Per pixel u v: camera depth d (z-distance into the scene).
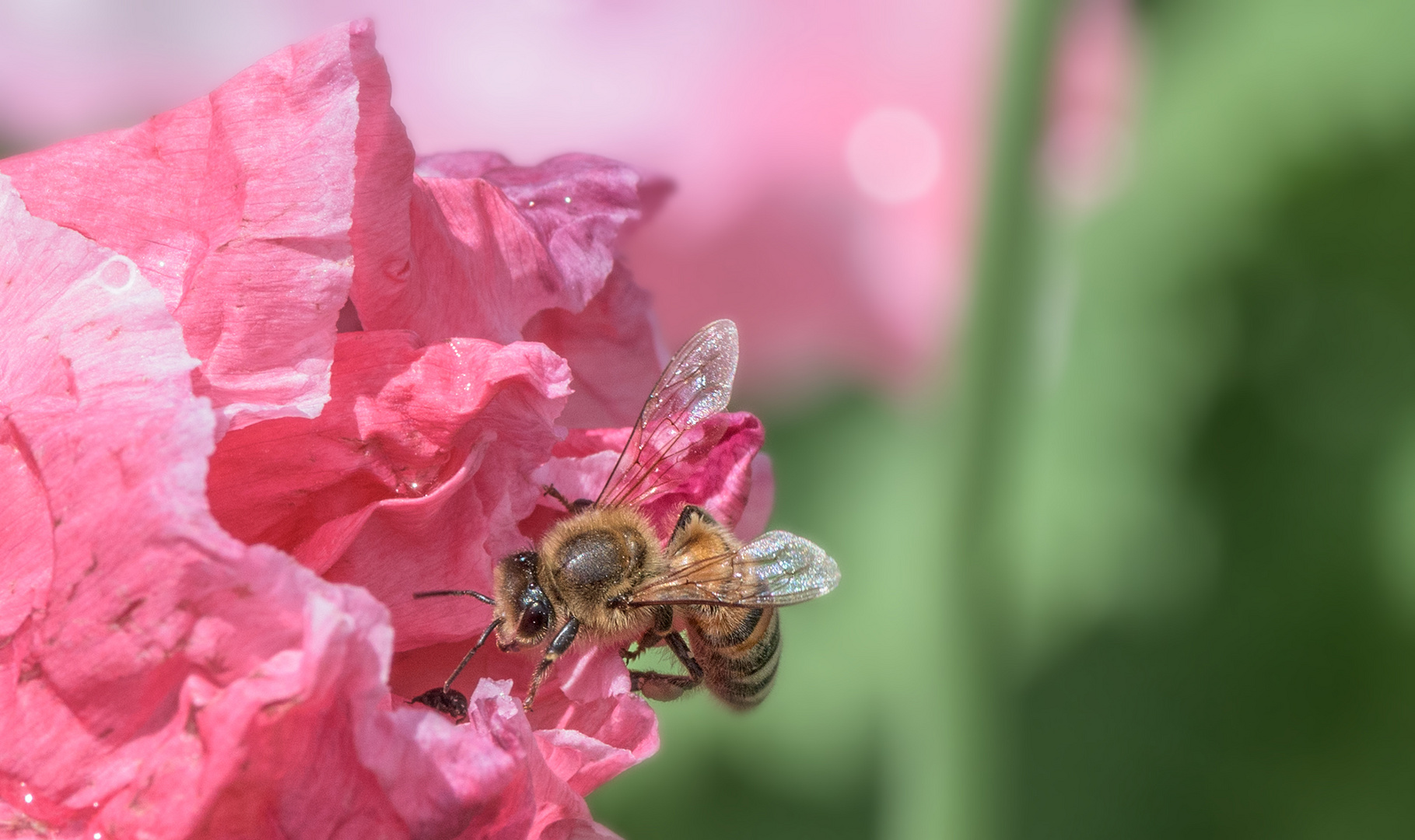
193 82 0.19
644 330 0.16
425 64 0.19
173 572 0.14
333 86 0.15
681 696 0.17
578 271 0.16
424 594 0.15
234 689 0.14
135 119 0.19
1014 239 0.18
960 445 0.18
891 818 0.21
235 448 0.15
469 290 0.15
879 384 0.19
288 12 0.19
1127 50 0.19
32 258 0.15
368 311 0.15
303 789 0.14
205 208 0.15
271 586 0.14
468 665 0.15
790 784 0.22
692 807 0.22
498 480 0.15
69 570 0.14
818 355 0.19
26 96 0.19
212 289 0.15
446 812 0.14
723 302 0.19
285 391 0.15
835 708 0.22
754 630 0.17
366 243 0.15
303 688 0.14
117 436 0.14
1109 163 0.19
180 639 0.14
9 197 0.15
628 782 0.22
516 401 0.15
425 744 0.14
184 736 0.14
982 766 0.19
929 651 0.19
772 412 0.21
